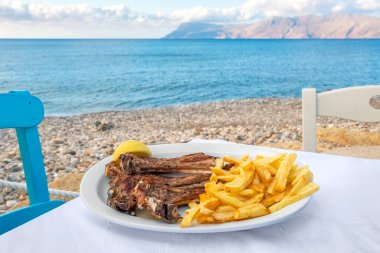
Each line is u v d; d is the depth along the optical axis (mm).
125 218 906
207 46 35812
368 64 20578
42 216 968
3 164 5246
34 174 1427
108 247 839
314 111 1659
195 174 1031
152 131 7320
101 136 6914
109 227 913
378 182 1109
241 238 857
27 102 1391
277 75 17875
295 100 11344
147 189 916
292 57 24141
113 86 15094
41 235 886
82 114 9641
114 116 9125
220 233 876
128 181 977
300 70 19031
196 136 6773
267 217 876
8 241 864
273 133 6742
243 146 1383
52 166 5070
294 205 912
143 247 835
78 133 7172
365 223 903
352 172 1179
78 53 27344
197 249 823
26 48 30688
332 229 882
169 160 1103
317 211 959
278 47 32594
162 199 885
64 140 6547
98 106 11938
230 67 20266
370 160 1277
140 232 889
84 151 5840
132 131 7332
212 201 887
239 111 9328
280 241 842
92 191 1055
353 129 6418
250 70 19078
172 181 982
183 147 1389
